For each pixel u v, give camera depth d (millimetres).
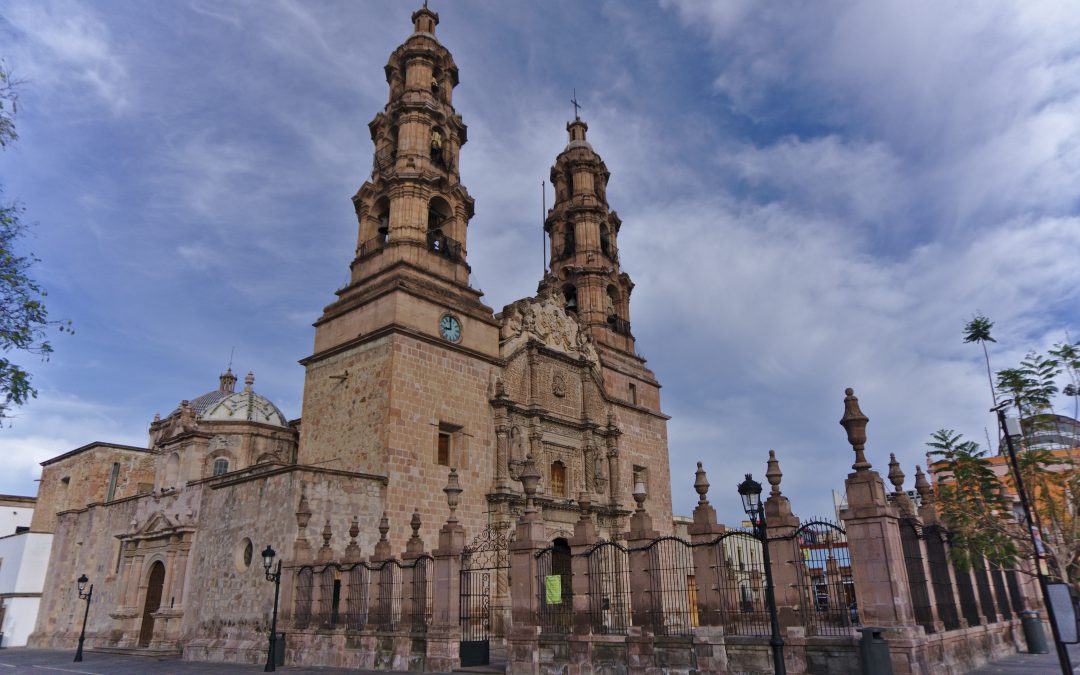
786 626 17328
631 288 56375
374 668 24328
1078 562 22062
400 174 41469
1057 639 13438
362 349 37188
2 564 57031
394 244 39875
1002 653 24203
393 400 34562
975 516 22797
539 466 40312
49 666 31578
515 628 21453
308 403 39250
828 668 16516
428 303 38188
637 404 51219
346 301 40312
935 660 17547
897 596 16484
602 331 51938
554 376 43844
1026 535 23203
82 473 53688
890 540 17000
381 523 26672
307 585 28109
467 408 38062
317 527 30094
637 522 20172
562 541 40406
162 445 43188
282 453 54812
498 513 36938
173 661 32219
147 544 40656
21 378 18344
